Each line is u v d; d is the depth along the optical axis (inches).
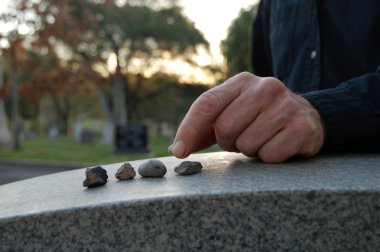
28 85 258.8
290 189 11.8
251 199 11.8
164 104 482.0
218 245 11.9
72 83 253.9
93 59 288.2
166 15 335.9
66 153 225.9
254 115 14.4
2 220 12.3
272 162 15.2
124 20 307.4
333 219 11.7
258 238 11.8
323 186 11.9
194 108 14.7
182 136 14.8
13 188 17.5
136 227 12.0
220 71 380.5
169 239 11.9
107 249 12.0
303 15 24.2
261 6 29.6
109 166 19.4
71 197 13.6
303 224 11.8
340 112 15.9
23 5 213.5
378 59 21.2
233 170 15.0
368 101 16.3
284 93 14.6
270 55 29.6
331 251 11.8
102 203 12.1
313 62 23.7
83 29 256.2
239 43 253.9
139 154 208.1
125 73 356.5
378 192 11.6
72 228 12.1
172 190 12.7
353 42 22.0
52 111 609.6
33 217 12.2
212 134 15.5
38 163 186.4
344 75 22.6
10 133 304.0
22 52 229.0
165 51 346.3
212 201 11.8
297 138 14.5
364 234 11.7
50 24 224.2
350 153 17.3
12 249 12.3
